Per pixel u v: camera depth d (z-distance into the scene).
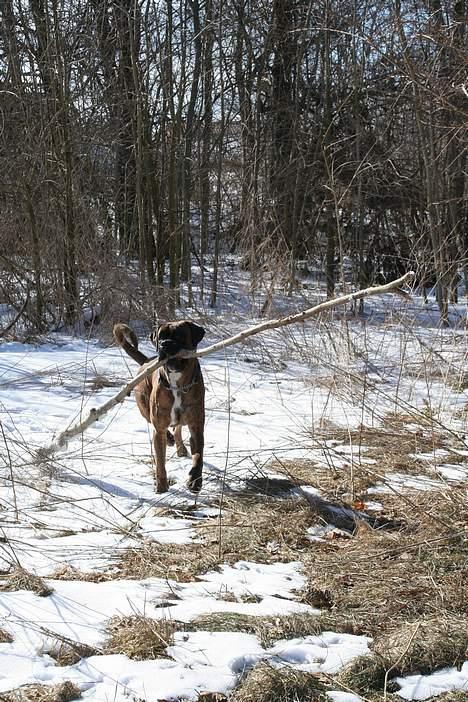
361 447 7.50
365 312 16.50
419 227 17.72
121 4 16.12
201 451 6.34
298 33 18.86
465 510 5.60
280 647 3.67
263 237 16.92
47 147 14.77
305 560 4.88
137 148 16.17
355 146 17.88
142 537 5.15
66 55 15.05
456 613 4.09
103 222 16.16
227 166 20.64
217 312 15.37
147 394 6.59
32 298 14.79
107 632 3.74
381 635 3.87
